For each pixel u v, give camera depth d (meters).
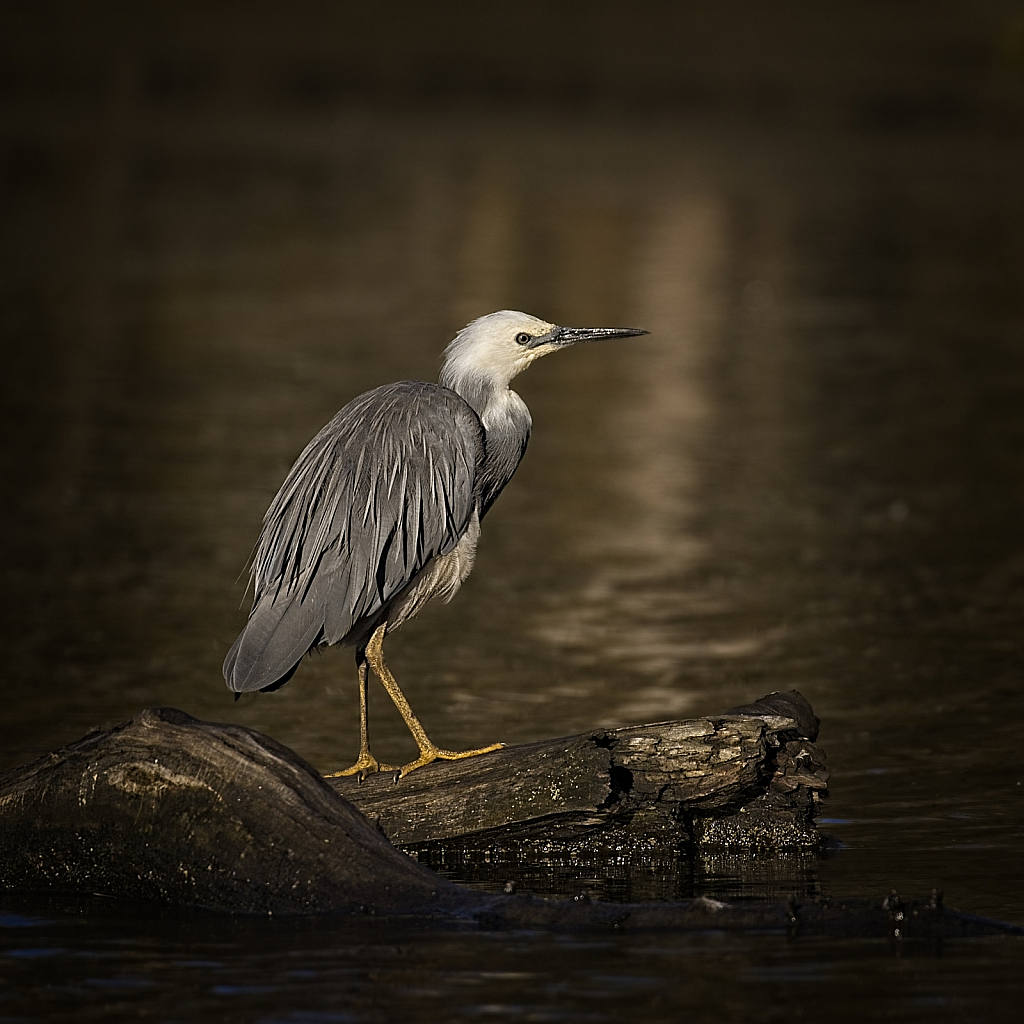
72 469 20.05
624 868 9.31
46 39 90.31
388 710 12.39
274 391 24.83
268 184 51.09
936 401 25.12
